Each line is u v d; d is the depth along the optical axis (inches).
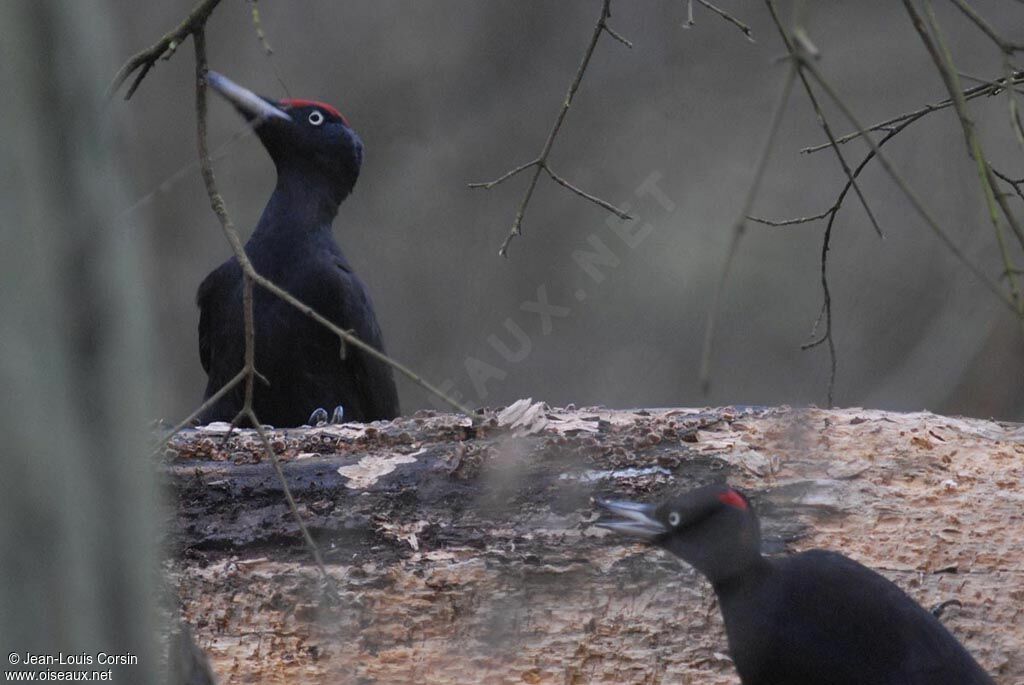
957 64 1031.6
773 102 1047.0
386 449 377.7
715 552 269.7
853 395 973.2
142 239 155.4
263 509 357.1
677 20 1074.1
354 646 322.0
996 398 954.7
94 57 145.3
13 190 138.0
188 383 1019.9
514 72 1099.9
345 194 574.6
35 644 138.8
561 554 342.3
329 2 1095.0
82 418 142.9
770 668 265.9
